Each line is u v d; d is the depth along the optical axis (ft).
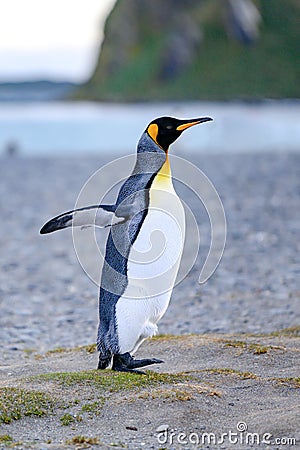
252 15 471.21
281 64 459.32
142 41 486.38
